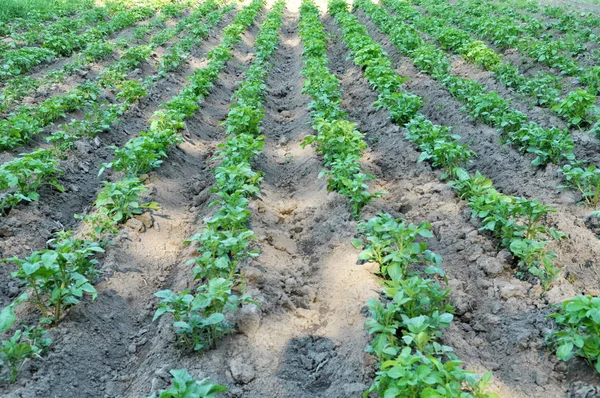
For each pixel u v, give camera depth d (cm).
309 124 1062
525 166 829
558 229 641
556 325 480
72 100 1060
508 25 1623
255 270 565
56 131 954
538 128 844
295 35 2103
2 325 420
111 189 673
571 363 436
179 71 1446
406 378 349
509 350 477
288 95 1360
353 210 698
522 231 603
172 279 614
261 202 761
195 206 793
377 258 554
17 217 686
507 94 1142
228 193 735
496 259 589
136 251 646
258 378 455
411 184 800
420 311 471
